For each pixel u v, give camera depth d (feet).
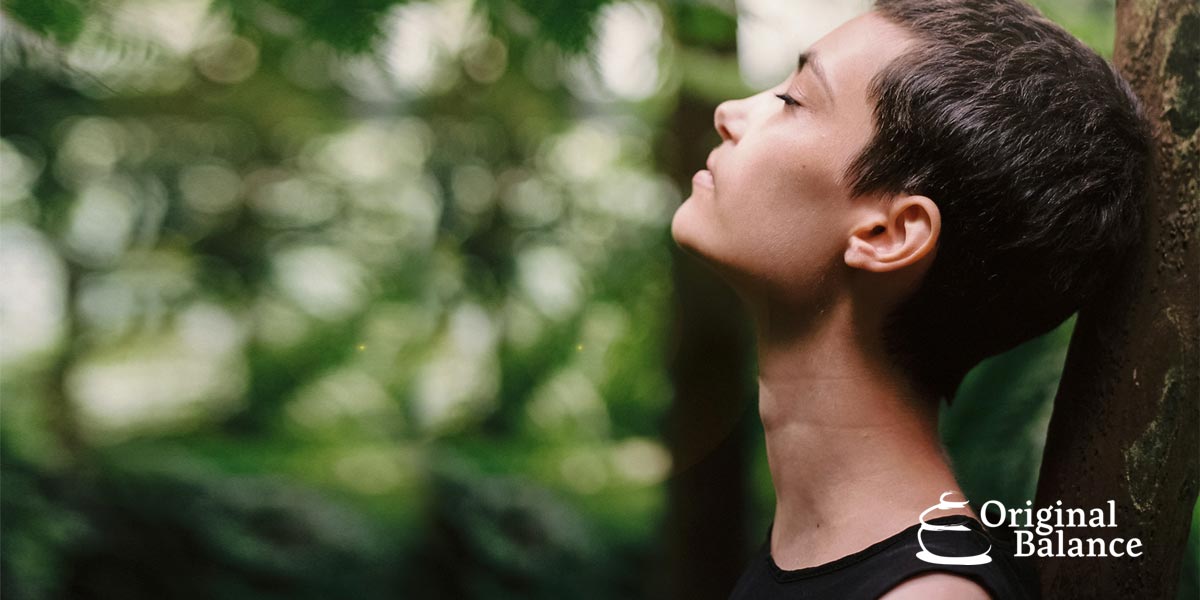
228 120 13.14
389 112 12.55
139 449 14.02
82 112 10.85
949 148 2.32
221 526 12.69
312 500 14.19
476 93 11.20
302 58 6.11
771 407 2.62
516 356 14.10
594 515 14.20
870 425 2.47
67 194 13.83
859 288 2.44
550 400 14.76
